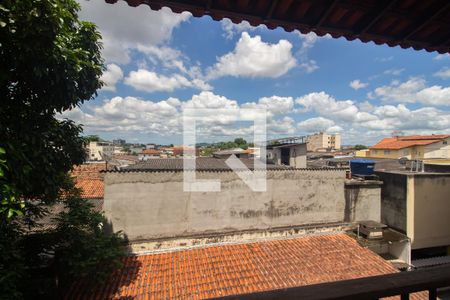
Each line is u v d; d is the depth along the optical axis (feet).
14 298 10.84
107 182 21.95
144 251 22.30
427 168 38.96
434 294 3.86
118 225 22.09
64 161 14.71
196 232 24.02
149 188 22.79
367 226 26.43
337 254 23.43
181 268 20.63
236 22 8.73
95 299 16.90
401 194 29.30
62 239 17.01
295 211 26.81
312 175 27.35
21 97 12.74
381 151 106.32
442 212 29.55
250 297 3.33
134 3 7.87
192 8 8.06
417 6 8.05
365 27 8.70
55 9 10.85
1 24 9.29
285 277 19.89
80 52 13.73
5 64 11.22
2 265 11.35
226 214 24.82
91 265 16.55
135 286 18.33
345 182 28.48
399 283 3.69
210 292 17.93
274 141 55.62
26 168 10.59
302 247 24.43
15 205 10.34
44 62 11.38
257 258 22.30
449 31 9.05
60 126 14.79
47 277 16.43
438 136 97.50
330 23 8.87
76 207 18.02
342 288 3.52
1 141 9.86
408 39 9.45
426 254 30.48
